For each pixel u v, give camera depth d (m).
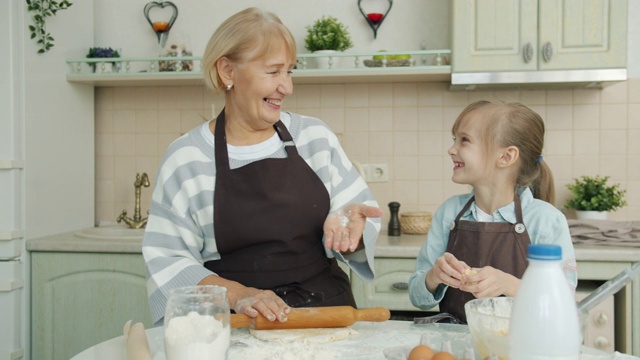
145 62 2.69
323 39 2.43
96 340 2.26
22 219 2.23
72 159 2.54
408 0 2.59
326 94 2.65
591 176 2.54
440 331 1.10
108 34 2.74
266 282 1.28
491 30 2.25
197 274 1.19
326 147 1.36
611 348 1.98
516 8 2.24
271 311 1.06
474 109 1.37
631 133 2.51
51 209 2.40
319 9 2.63
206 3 2.69
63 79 2.47
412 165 2.62
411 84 2.61
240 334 1.09
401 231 2.47
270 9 2.66
